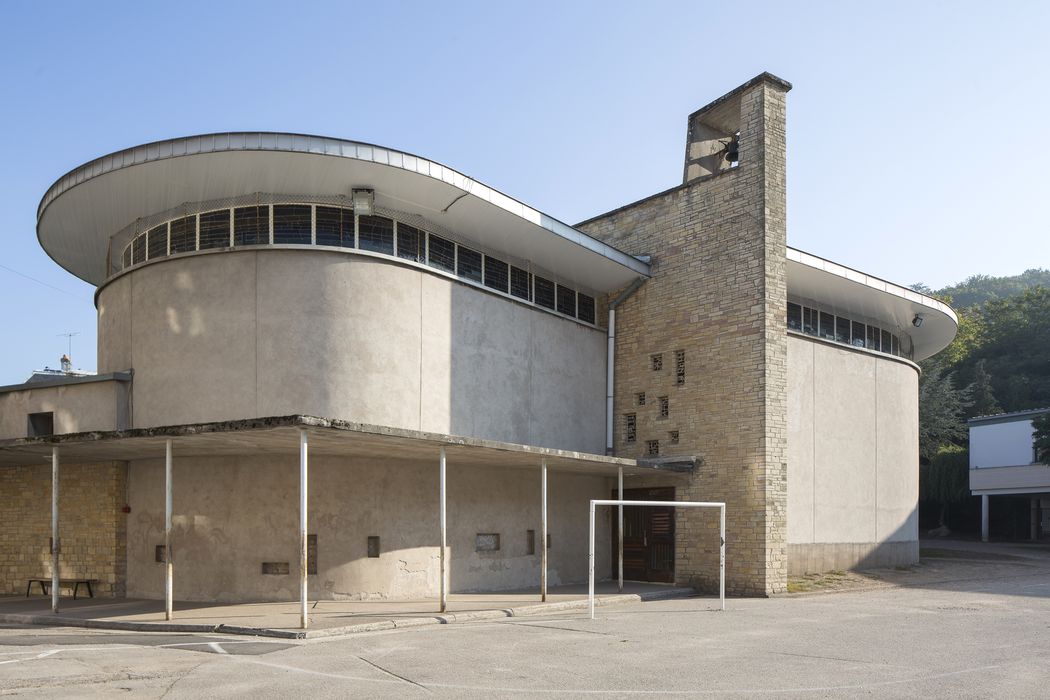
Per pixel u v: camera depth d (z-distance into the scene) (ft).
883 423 84.94
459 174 57.67
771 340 64.54
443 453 48.73
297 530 54.65
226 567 54.90
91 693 27.78
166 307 57.93
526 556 65.67
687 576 66.80
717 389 66.95
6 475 64.49
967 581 75.61
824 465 76.13
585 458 57.06
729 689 28.81
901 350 94.02
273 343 55.52
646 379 72.69
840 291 79.87
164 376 57.31
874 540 81.15
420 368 59.06
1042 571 86.84
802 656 35.53
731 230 67.67
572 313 74.08
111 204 59.52
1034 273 421.59
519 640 39.86
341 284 56.54
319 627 41.63
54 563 49.62
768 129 66.80
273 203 57.31
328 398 55.16
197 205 58.49
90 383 59.41
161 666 32.58
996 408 203.00
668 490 69.36
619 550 61.82
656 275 73.15
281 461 55.31
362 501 55.98
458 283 62.59
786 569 63.77
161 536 57.31
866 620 47.96
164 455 54.54
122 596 57.88
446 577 59.41
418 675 31.07
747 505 63.62
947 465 161.89
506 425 65.16
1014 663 33.94
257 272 56.24
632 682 29.96
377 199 57.88
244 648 37.17
